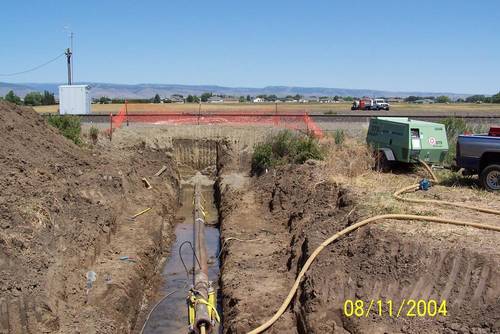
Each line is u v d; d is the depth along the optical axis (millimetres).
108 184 18219
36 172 14688
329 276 11195
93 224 14766
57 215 13266
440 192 16156
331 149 21797
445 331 9039
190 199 25500
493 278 9500
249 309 11820
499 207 14203
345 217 13930
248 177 24281
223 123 32844
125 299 12578
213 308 12508
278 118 36438
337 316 10320
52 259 11578
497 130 17203
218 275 15617
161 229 18328
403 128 18844
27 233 11539
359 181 17312
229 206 20422
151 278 15195
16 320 9688
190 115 36500
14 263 10625
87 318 11016
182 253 17844
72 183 16047
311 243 13055
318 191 17234
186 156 29219
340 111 55406
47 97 64688
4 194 12289
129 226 17219
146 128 30000
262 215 18938
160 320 13141
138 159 24953
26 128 17766
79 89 41000
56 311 10477
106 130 28938
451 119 25719
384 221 12672
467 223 12227
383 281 10562
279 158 23406
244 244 16156
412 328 9383
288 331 10938
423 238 11250
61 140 19828
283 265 14156
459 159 16812
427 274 10242
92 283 12609
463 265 10055
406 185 16891
